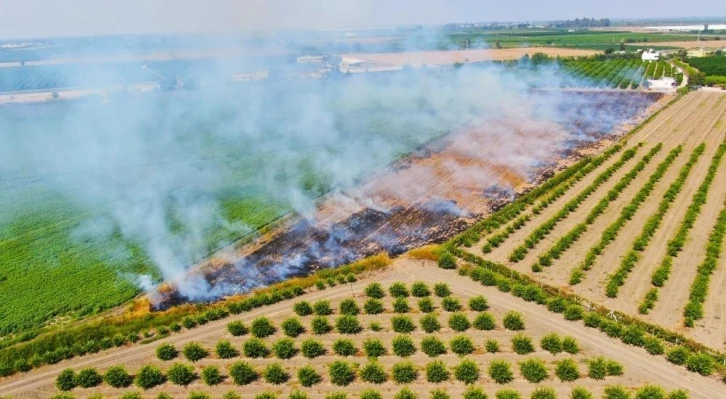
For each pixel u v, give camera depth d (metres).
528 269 38.41
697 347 29.02
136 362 29.67
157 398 26.33
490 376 27.36
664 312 32.53
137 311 35.09
